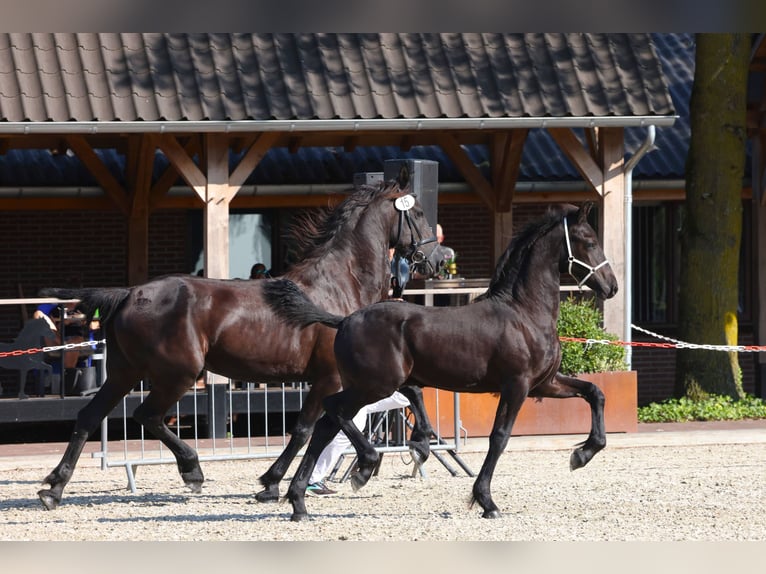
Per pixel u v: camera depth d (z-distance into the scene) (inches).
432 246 518.9
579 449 456.1
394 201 511.2
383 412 577.0
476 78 698.8
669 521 447.2
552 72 706.8
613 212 701.3
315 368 481.4
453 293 670.5
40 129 631.8
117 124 639.1
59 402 644.7
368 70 692.7
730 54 769.6
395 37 716.7
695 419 740.0
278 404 682.2
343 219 504.1
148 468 601.9
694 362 773.9
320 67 691.4
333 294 493.4
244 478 567.5
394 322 438.0
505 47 719.7
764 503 488.1
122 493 523.5
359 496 508.4
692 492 516.1
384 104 676.7
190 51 684.1
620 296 701.3
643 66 716.7
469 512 466.6
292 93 673.6
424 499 499.8
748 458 622.2
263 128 656.4
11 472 588.7
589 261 448.5
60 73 653.3
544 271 448.5
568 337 670.5
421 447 502.3
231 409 652.7
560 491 518.6
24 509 479.5
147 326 468.8
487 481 449.1
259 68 683.4
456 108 682.2
